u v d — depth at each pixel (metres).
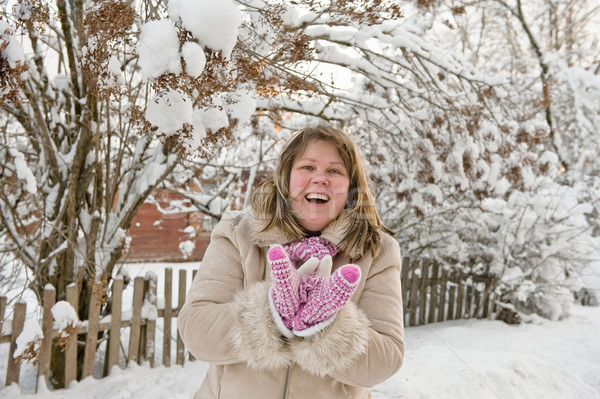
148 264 11.52
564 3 12.52
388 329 1.12
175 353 4.54
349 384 1.06
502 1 9.94
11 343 3.53
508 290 6.92
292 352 1.02
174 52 2.14
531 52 11.09
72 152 3.97
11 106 3.63
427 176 5.05
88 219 3.96
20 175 3.40
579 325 6.81
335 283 0.96
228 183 5.75
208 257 1.27
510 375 3.69
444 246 7.01
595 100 10.23
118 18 2.16
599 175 10.11
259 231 1.23
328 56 4.26
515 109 5.72
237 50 2.72
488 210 6.53
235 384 1.14
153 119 2.35
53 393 3.56
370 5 3.01
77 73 3.72
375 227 1.23
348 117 5.07
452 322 6.89
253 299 1.06
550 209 7.04
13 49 2.13
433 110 4.93
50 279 3.92
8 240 4.53
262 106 4.00
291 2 2.96
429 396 3.13
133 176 4.15
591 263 8.27
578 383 4.15
